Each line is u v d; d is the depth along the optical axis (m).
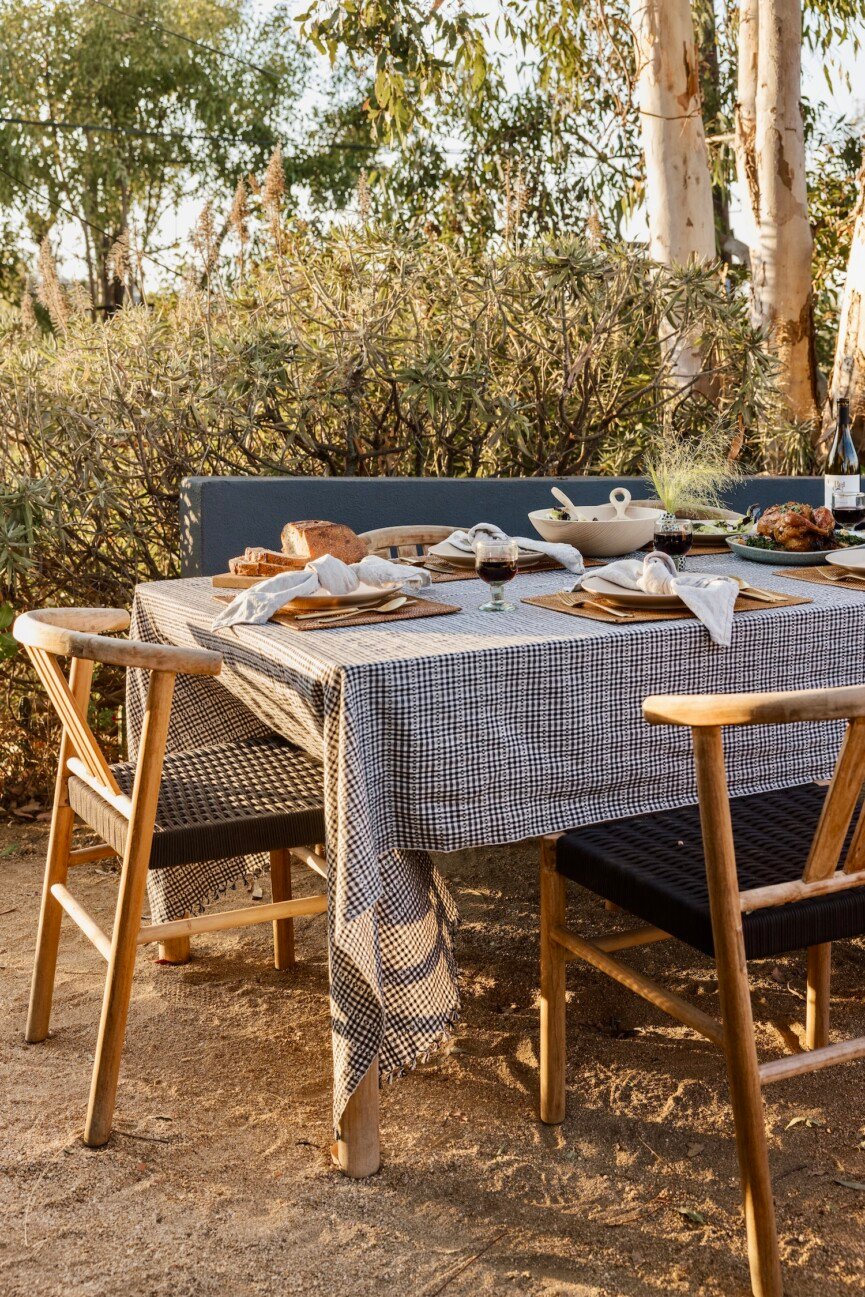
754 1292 1.66
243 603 2.19
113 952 2.05
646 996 1.84
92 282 14.23
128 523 4.22
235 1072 2.32
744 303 5.34
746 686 2.12
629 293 5.16
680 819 2.10
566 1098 2.22
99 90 16.25
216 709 2.82
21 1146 2.07
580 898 3.16
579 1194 1.92
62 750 2.38
